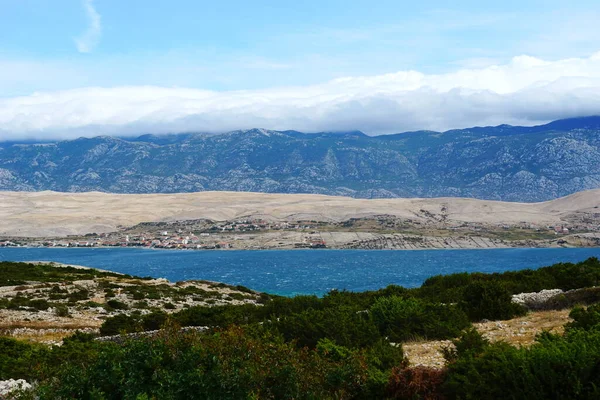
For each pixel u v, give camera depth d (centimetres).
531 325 1942
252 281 16012
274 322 1867
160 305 4884
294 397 1038
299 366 1102
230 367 1048
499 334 1808
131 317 3141
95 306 4456
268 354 1139
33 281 6191
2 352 1802
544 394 902
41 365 1434
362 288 13600
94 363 1123
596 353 927
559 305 2361
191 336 1153
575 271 3022
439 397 1018
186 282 7369
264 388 1038
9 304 4100
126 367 1056
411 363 1453
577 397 885
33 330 3206
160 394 980
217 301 5550
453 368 1066
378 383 1089
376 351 1435
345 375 1116
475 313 2272
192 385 996
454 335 1898
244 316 2877
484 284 2423
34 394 1178
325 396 1073
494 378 963
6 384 1420
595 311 1575
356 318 1959
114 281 6519
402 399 1048
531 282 2950
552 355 951
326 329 1745
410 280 15938
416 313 2014
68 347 1880
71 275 7125
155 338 1152
